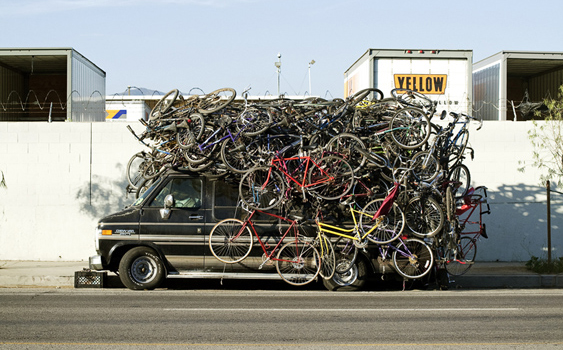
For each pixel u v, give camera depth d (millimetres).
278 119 11328
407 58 19422
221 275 11031
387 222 11023
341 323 7867
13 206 15047
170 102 11789
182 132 11461
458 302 9883
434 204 11141
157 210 11180
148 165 12586
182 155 11625
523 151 15453
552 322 8070
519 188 15398
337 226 11078
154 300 9789
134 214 11164
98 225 11156
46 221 15047
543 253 15352
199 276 11062
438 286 12125
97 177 15125
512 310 9070
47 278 12125
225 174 11219
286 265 11031
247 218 11055
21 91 24219
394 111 11633
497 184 15398
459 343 6785
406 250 11141
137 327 7480
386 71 19406
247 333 7184
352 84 22078
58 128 15117
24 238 15039
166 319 8039
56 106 24531
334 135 11461
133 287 11062
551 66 22391
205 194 11219
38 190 15070
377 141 11375
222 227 11016
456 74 19484
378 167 11148
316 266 10992
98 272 11453
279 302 9680
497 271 13453
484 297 10586
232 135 11203
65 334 7051
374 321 8039
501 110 20500
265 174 11070
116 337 6910
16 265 14062
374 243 11180
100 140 15141
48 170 15109
